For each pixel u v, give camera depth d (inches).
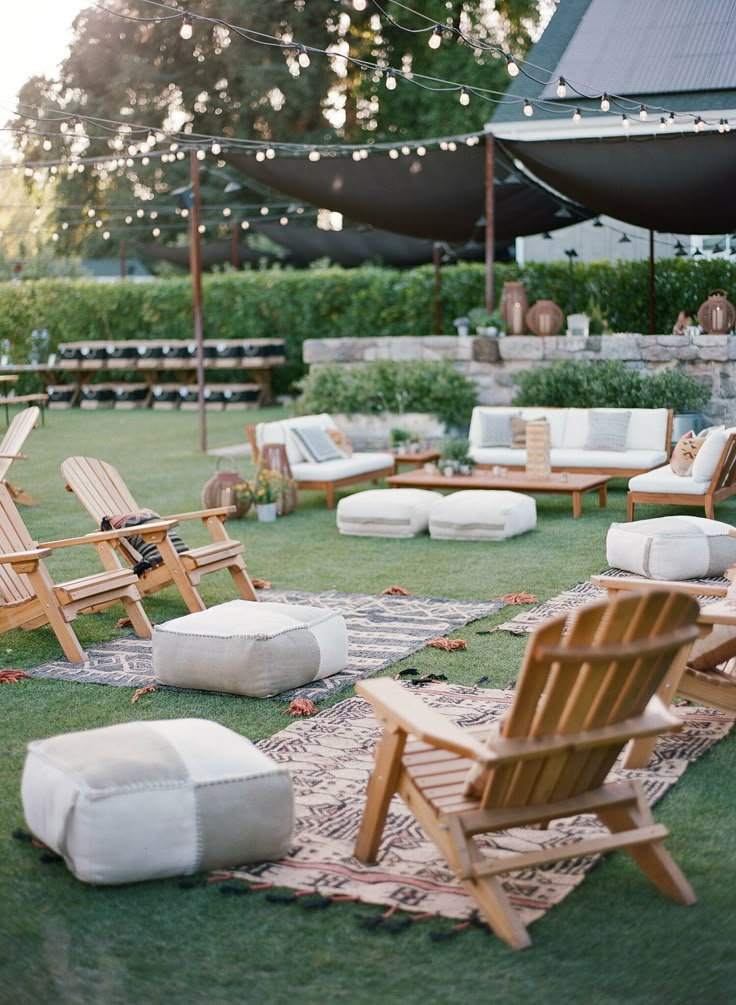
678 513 370.3
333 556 317.7
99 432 652.1
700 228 529.7
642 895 125.9
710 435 338.6
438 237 613.0
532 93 632.4
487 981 109.5
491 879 117.6
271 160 509.7
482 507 331.9
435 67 1002.7
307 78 1007.0
